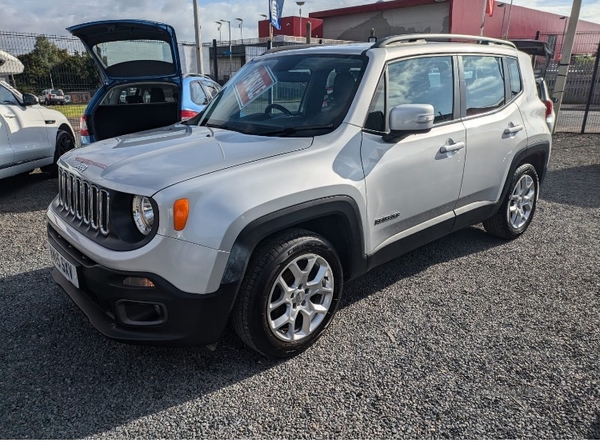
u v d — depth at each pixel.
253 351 2.89
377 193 3.06
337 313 3.33
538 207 5.95
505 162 4.20
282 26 32.12
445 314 3.31
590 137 11.77
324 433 2.23
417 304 3.46
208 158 2.62
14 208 5.89
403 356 2.83
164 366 2.74
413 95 3.39
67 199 2.95
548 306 3.42
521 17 34.47
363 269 3.16
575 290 3.67
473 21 29.52
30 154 6.58
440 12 28.42
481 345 2.93
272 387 2.56
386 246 3.26
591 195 6.52
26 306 3.39
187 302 2.36
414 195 3.36
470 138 3.75
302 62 3.52
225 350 2.90
